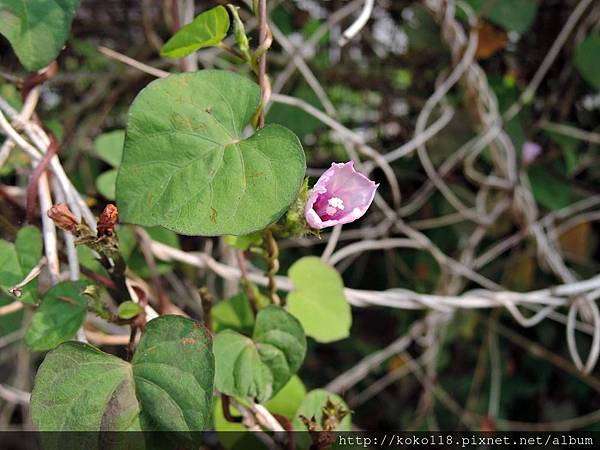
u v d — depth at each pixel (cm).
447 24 40
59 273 31
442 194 49
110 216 25
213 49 42
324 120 39
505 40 44
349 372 44
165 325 25
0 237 34
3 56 45
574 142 47
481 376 50
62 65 49
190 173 25
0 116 29
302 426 30
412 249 52
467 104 43
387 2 48
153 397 25
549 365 52
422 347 53
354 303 37
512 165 43
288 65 42
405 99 50
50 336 27
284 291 42
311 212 25
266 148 25
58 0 28
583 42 44
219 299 45
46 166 30
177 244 36
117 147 37
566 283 42
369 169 42
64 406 25
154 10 47
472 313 50
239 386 28
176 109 25
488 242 50
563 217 48
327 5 48
